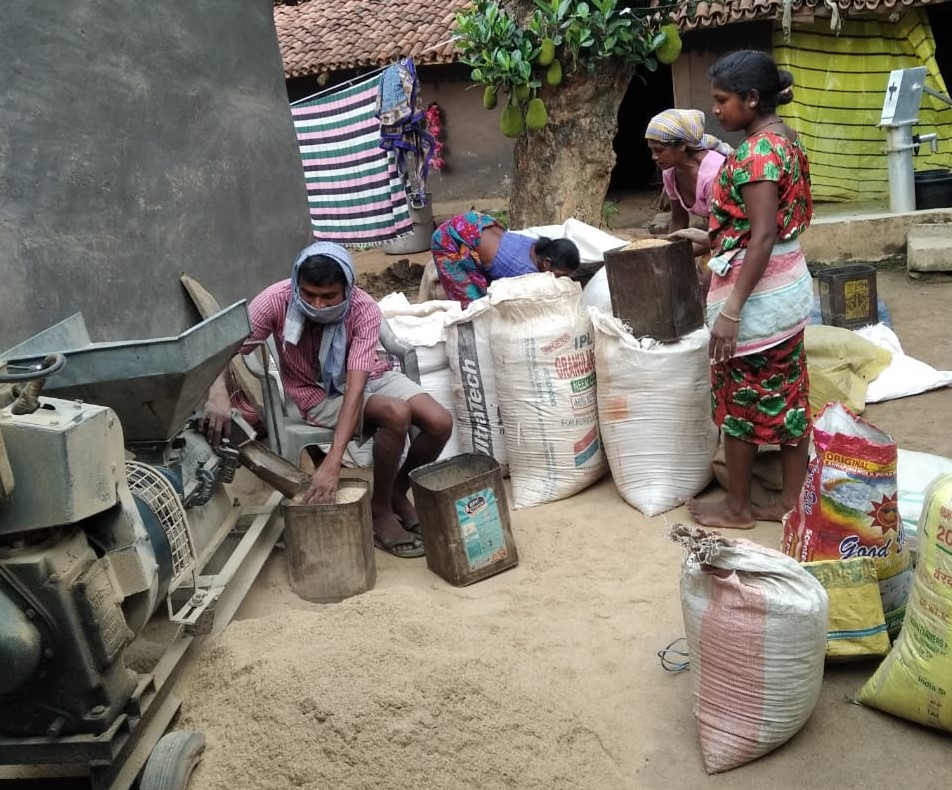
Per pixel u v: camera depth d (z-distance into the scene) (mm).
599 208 8812
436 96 14617
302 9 17078
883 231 8977
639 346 4105
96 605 2346
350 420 3770
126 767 2537
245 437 3857
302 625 3146
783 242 3602
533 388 4324
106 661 2361
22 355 3404
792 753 2732
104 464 2367
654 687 3045
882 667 2818
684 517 4164
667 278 4043
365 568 3656
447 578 3779
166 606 3223
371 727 2607
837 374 5215
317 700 2686
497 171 14727
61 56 4797
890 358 5496
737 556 2691
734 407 3838
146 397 3115
